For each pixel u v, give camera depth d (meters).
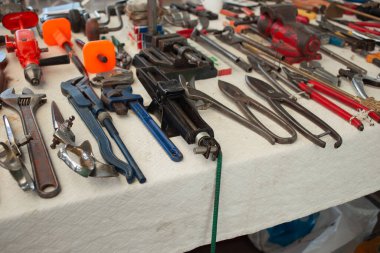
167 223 0.69
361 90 0.94
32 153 0.65
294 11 1.20
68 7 1.50
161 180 0.63
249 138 0.75
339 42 1.29
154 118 0.80
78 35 1.30
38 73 0.91
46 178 0.60
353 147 0.80
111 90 0.82
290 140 0.73
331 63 1.15
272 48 1.18
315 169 0.79
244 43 1.24
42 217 0.57
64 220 0.59
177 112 0.73
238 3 1.75
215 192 0.68
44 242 0.61
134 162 0.64
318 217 1.23
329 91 0.91
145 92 0.90
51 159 0.65
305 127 0.79
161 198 0.65
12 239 0.58
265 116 0.83
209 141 0.65
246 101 0.85
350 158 0.82
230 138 0.74
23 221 0.56
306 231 1.25
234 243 1.42
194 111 0.72
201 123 0.70
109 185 0.61
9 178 0.61
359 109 0.84
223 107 0.81
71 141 0.66
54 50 1.16
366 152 0.83
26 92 0.84
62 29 1.16
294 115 0.83
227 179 0.69
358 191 0.91
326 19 1.55
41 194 0.57
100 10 1.55
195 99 0.81
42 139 0.69
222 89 0.90
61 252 0.63
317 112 0.85
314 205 0.87
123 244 0.68
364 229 1.24
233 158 0.69
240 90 0.90
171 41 1.06
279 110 0.82
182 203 0.68
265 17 1.25
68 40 1.14
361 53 1.22
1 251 0.58
